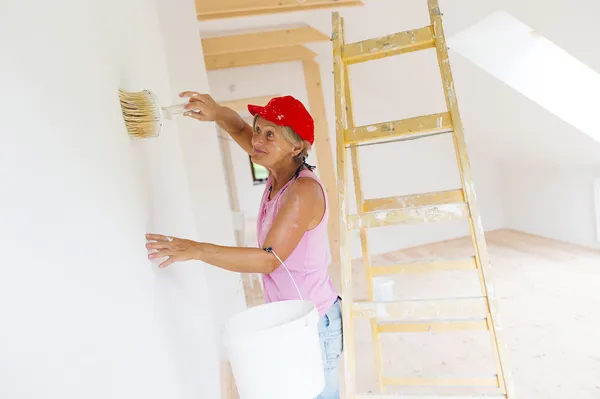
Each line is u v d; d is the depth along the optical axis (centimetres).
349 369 158
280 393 121
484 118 430
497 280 394
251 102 521
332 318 165
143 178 143
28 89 75
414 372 266
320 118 529
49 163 79
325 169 532
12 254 63
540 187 502
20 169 69
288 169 162
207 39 429
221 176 275
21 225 67
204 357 204
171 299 152
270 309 136
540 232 514
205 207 273
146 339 117
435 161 557
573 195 456
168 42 261
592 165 419
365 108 531
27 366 62
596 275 375
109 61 125
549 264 416
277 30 431
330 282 170
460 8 287
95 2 122
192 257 125
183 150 268
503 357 148
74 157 90
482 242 149
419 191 555
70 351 75
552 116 354
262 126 158
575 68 330
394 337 315
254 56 502
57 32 91
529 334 293
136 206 129
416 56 379
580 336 281
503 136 453
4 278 60
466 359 274
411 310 155
